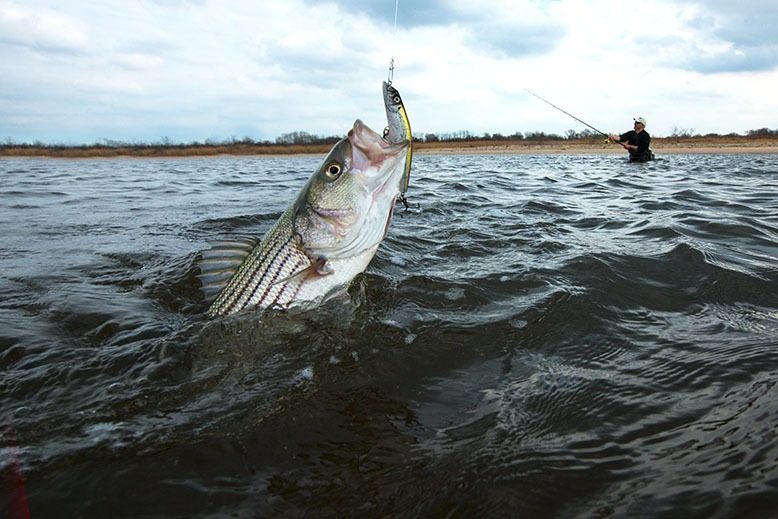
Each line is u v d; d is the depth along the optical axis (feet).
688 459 1.27
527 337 2.06
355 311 2.33
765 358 1.76
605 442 1.38
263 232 4.23
